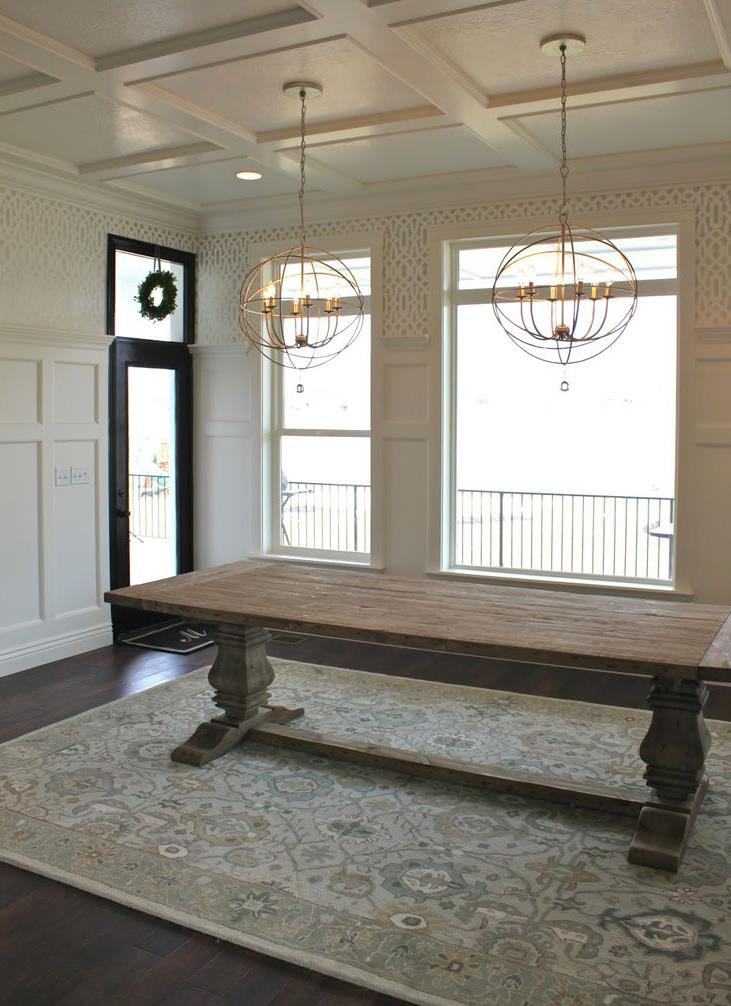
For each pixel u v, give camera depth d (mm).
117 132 4688
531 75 3938
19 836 3248
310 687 5035
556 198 5523
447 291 5965
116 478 6113
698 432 5246
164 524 6625
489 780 3568
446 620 3457
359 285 6273
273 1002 2363
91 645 5867
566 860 3088
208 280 6688
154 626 6453
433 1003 2336
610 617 3490
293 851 3145
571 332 3680
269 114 4438
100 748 4109
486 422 6098
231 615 3639
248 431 6648
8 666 5297
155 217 6258
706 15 3354
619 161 5164
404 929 2666
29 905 2812
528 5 3254
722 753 4023
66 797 3580
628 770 3863
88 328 5836
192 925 2688
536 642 3119
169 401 6625
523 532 6098
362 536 6484
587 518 5922
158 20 3402
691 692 3125
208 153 4969
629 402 5723
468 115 4332
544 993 2369
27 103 4191
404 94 4160
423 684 5094
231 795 3607
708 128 4613
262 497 6660
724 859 3082
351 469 6480
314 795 3613
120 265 6121
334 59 3719
